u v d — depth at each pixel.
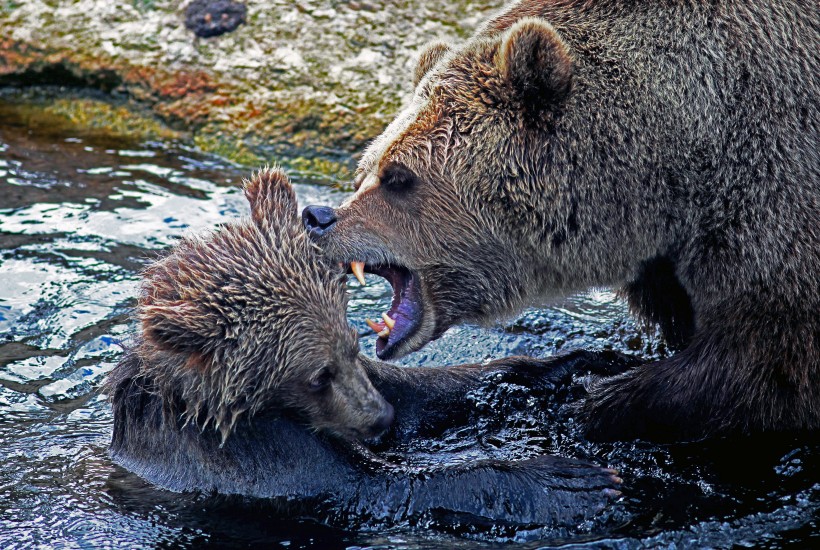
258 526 9.43
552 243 10.50
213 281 9.72
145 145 18.09
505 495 9.55
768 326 10.01
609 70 10.17
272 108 18.00
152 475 10.18
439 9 18.95
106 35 19.28
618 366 11.84
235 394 9.79
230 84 18.41
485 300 10.84
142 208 15.45
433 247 10.55
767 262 9.93
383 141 10.73
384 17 18.89
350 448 10.29
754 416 10.23
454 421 11.15
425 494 9.66
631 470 10.14
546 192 10.23
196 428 10.12
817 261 9.84
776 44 10.12
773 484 9.76
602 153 10.12
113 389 10.54
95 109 19.02
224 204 15.70
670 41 10.15
